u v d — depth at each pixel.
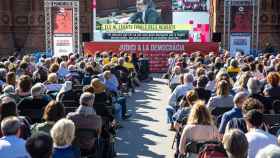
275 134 9.27
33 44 38.03
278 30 37.97
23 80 11.77
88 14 38.19
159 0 35.28
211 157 6.71
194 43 31.33
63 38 33.06
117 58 23.72
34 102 10.81
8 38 38.38
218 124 10.48
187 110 10.73
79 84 16.38
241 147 5.73
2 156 6.86
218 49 31.28
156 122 16.03
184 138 8.34
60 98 12.70
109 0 35.72
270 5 37.94
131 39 35.75
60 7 32.97
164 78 28.72
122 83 20.77
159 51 31.28
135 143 13.25
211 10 37.50
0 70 15.56
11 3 38.69
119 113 15.69
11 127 7.04
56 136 6.91
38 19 38.03
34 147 5.34
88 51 30.97
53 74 14.52
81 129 8.99
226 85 10.98
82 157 8.97
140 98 21.25
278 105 10.80
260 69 16.86
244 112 8.50
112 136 11.44
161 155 12.05
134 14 35.59
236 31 33.25
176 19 35.09
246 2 33.03
